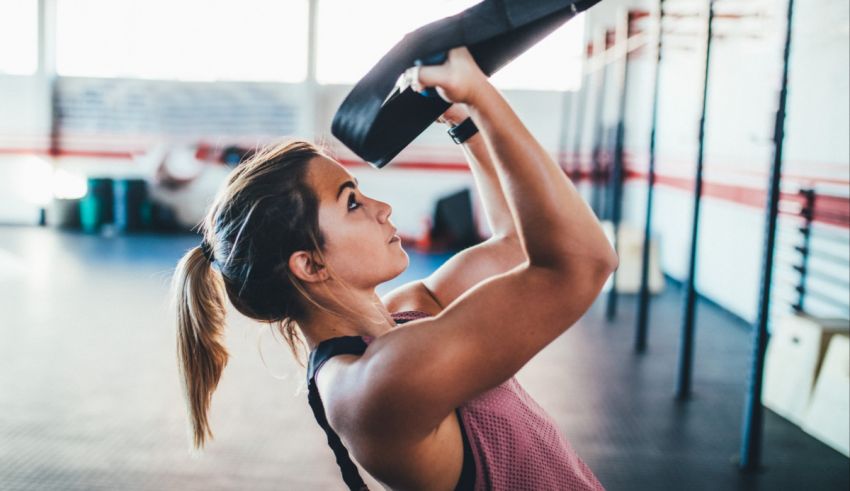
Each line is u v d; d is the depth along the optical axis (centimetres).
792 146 418
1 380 339
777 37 434
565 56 796
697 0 452
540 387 340
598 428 291
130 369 358
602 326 458
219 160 869
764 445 278
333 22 844
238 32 852
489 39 66
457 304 71
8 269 612
